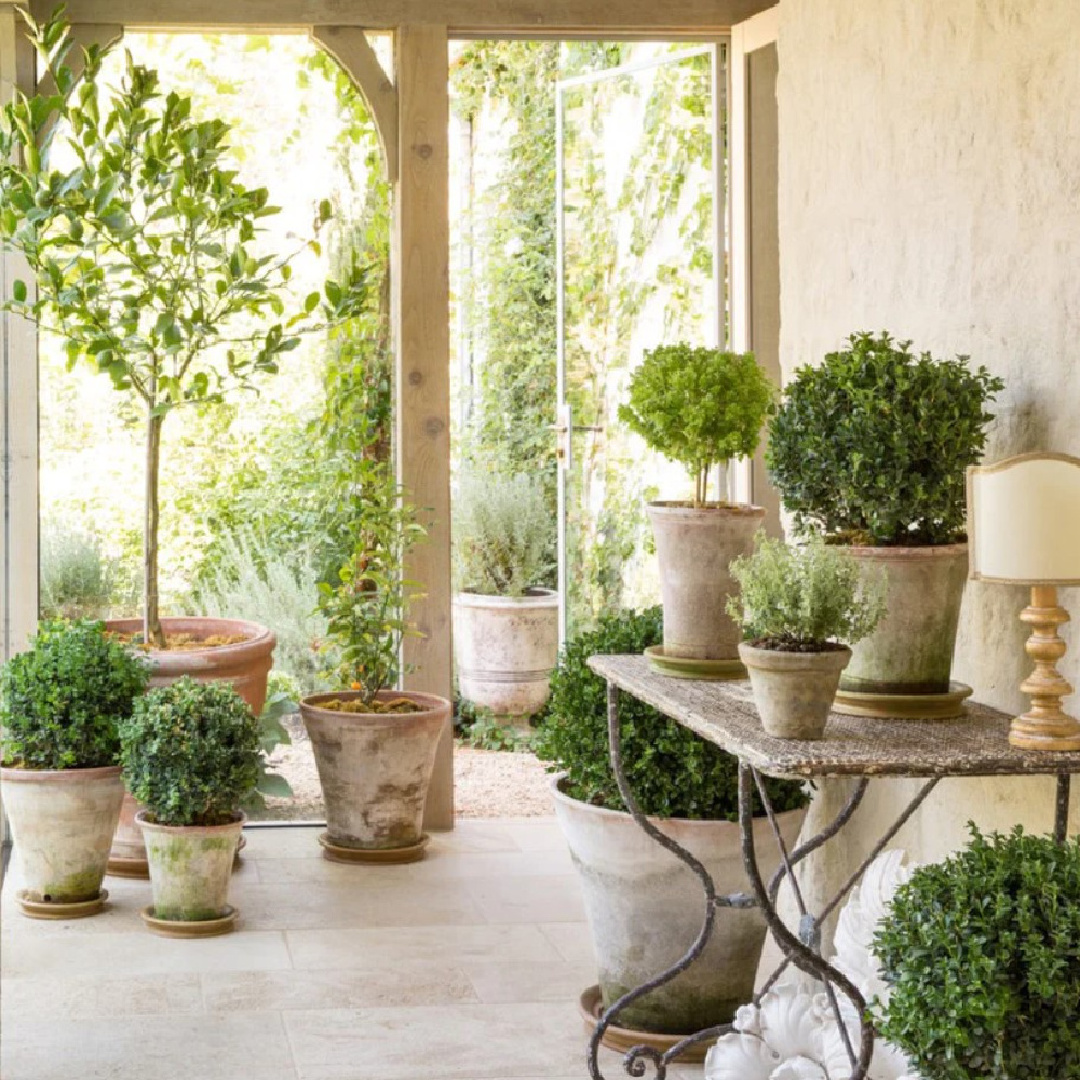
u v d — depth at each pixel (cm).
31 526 512
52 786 436
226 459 719
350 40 528
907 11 334
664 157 562
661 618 359
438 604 543
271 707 514
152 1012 368
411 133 529
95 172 505
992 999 196
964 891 206
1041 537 231
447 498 542
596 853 338
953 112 312
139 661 470
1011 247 288
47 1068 333
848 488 271
